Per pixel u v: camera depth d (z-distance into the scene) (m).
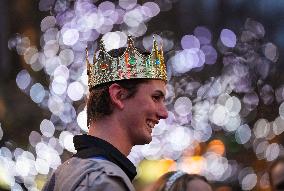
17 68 16.33
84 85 13.84
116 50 4.12
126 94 4.06
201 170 15.22
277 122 16.36
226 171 15.66
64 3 15.45
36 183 11.79
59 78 14.51
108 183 3.75
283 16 19.88
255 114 17.53
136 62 4.07
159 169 13.91
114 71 4.06
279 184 4.96
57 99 14.40
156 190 4.66
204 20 19.19
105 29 15.22
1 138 13.56
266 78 18.27
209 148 16.23
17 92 15.38
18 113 15.05
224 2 19.47
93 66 4.12
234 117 17.03
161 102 4.12
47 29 15.41
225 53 18.16
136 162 14.03
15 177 7.57
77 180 3.80
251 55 18.38
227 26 19.42
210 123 16.56
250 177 15.02
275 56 18.47
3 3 16.58
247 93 17.62
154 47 4.12
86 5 15.27
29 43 16.12
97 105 4.07
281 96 17.78
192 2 18.98
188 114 15.92
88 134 4.08
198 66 16.38
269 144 14.69
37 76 16.25
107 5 15.31
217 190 13.58
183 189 4.53
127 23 15.38
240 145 16.59
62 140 13.35
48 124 13.92
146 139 4.07
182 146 15.18
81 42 14.94
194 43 16.50
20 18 16.77
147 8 15.68
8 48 16.42
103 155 3.94
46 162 12.21
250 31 19.06
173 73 16.38
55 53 15.02
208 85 16.95
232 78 17.58
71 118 14.34
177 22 18.75
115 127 4.05
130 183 3.85
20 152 12.66
